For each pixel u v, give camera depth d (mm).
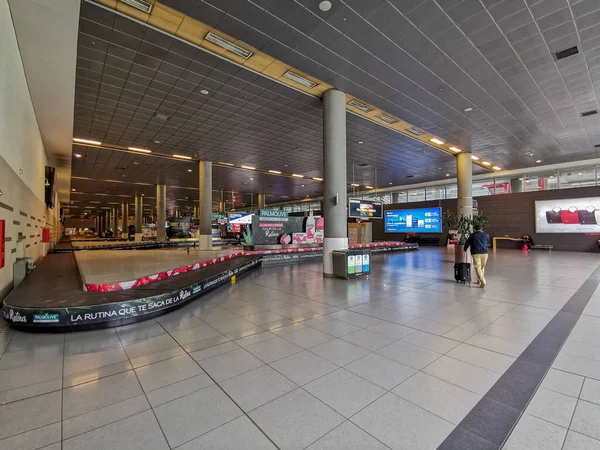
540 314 4316
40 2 4254
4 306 3785
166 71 6523
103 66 6270
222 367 2707
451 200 20953
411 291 6004
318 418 1961
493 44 5664
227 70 6539
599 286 6348
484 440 1736
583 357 2865
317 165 16094
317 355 2955
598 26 5164
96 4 4602
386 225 24406
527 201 17516
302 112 8836
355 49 5789
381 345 3199
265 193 28438
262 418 1964
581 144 12352
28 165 6922
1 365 2756
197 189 24531
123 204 37812
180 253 11781
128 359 2883
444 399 2176
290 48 5750
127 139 11102
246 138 11180
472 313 4395
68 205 37750
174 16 4898
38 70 6008
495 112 8930
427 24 5094
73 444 1728
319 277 7941
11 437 1785
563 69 6555
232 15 4852
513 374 2547
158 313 4305
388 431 1827
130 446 1709
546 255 13703
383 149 13148
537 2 4625
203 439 1764
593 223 15375
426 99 8008
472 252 6449
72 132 9734
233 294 5809
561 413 1997
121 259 9008
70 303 3773
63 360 2863
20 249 6152
